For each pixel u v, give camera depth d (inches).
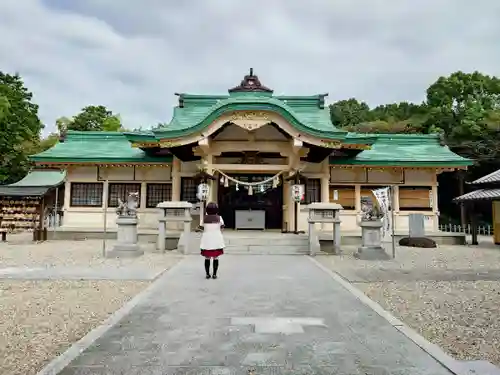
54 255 590.2
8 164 1544.0
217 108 727.1
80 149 935.0
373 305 290.4
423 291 349.4
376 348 200.2
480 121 1499.8
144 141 829.2
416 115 1926.7
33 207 813.2
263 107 725.3
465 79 1765.5
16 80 1648.6
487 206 1321.4
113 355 187.0
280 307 282.5
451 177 1520.7
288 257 590.6
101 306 291.7
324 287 356.2
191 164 863.1
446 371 171.9
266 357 185.9
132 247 581.3
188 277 405.4
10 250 657.0
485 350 202.1
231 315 259.9
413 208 908.0
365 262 541.3
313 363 179.5
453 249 730.8
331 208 622.5
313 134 737.6
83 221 900.6
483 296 330.0
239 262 526.9
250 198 918.4
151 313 263.6
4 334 226.7
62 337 222.1
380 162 879.1
